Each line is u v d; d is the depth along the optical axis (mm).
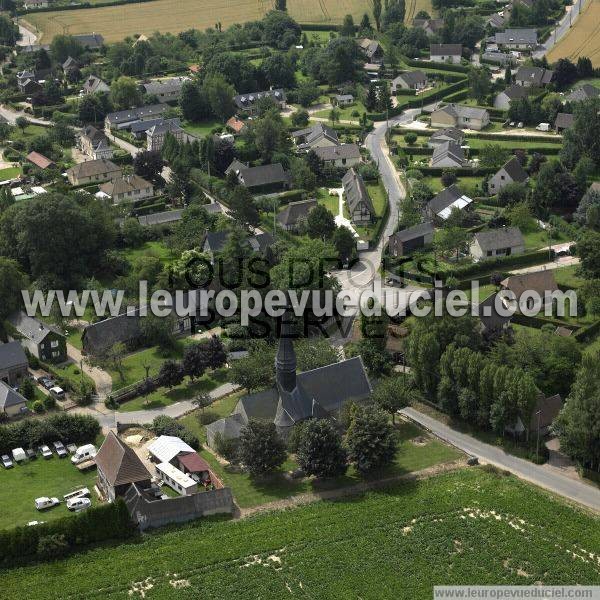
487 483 183250
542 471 188750
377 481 185375
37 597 153000
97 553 163500
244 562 161125
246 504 178000
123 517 167500
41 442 197250
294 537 167250
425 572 158000
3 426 198875
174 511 171625
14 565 160875
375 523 170625
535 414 198500
